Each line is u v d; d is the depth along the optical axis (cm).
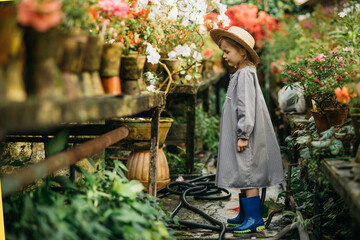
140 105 238
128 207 230
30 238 177
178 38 426
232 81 345
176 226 354
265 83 832
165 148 595
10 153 313
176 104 722
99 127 298
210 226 346
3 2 213
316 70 356
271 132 349
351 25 342
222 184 343
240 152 336
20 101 136
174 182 467
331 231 317
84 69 185
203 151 726
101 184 253
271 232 340
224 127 346
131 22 296
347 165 231
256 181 336
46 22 142
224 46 342
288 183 390
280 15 851
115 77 211
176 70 420
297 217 319
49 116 142
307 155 305
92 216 200
